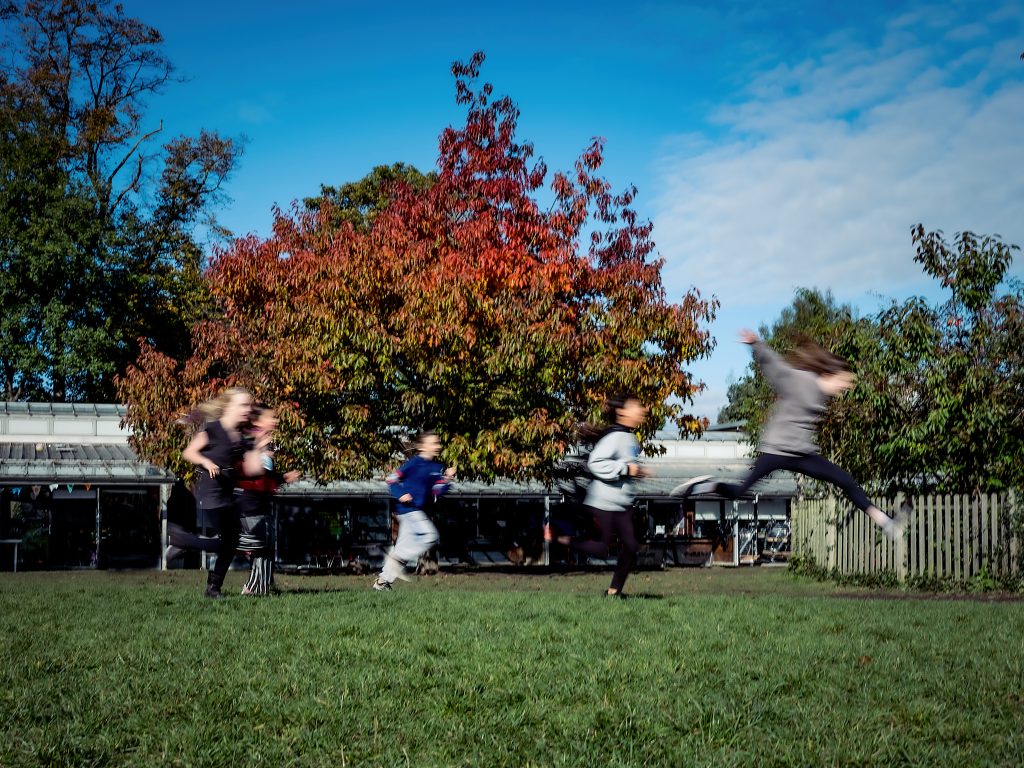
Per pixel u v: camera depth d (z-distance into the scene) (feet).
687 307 85.66
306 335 84.48
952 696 19.49
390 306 84.38
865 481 69.92
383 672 20.98
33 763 15.14
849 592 57.77
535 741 16.47
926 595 52.60
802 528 78.54
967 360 63.26
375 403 86.48
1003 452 62.95
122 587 45.11
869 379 66.23
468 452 83.30
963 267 64.64
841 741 16.43
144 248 159.53
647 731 17.06
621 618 29.50
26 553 110.63
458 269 81.10
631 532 36.52
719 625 27.84
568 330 80.02
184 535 36.42
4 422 122.42
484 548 125.39
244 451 38.37
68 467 111.04
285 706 18.35
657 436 147.23
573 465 91.91
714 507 140.36
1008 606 34.58
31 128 151.33
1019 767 15.26
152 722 17.34
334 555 118.21
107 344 146.20
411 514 41.81
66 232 145.38
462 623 27.91
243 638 25.31
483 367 83.61
